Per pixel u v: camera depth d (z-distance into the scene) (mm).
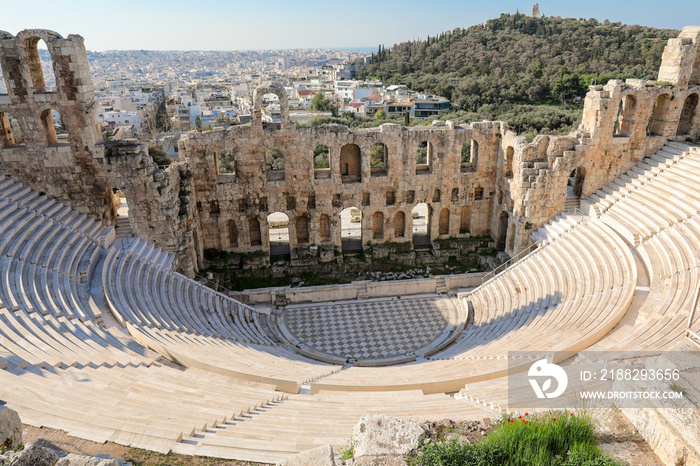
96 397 16484
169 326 27875
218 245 44156
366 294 42250
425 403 19500
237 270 43219
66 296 27031
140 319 27203
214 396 18750
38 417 14219
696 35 39906
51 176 36062
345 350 34594
